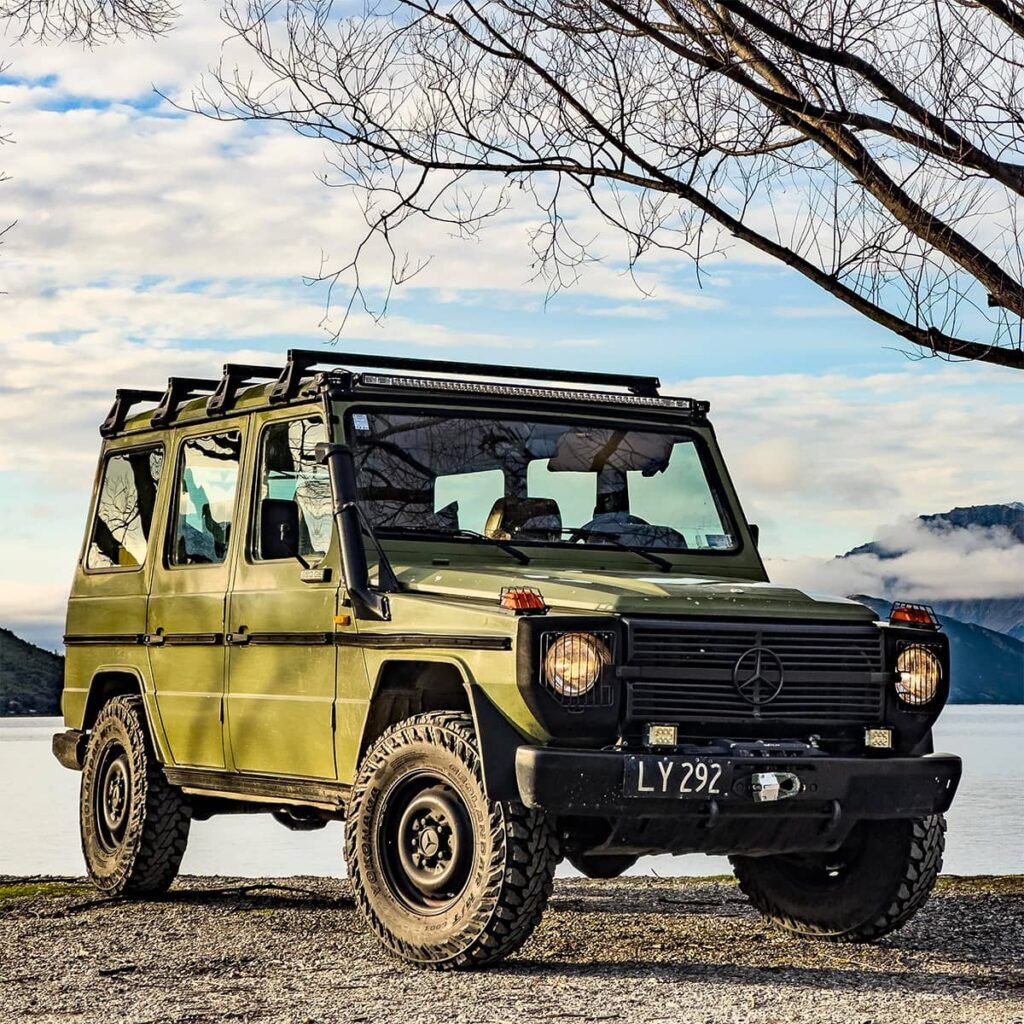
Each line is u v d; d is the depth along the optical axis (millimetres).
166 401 8711
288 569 7309
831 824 6211
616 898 8812
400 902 6414
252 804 8641
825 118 7605
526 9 7953
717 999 5656
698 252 7941
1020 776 139750
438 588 6570
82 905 8352
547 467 7418
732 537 7684
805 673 6340
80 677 9156
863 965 6473
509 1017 5297
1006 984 6016
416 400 7293
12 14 8898
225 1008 5516
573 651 6000
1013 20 7586
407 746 6387
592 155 7934
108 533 9141
